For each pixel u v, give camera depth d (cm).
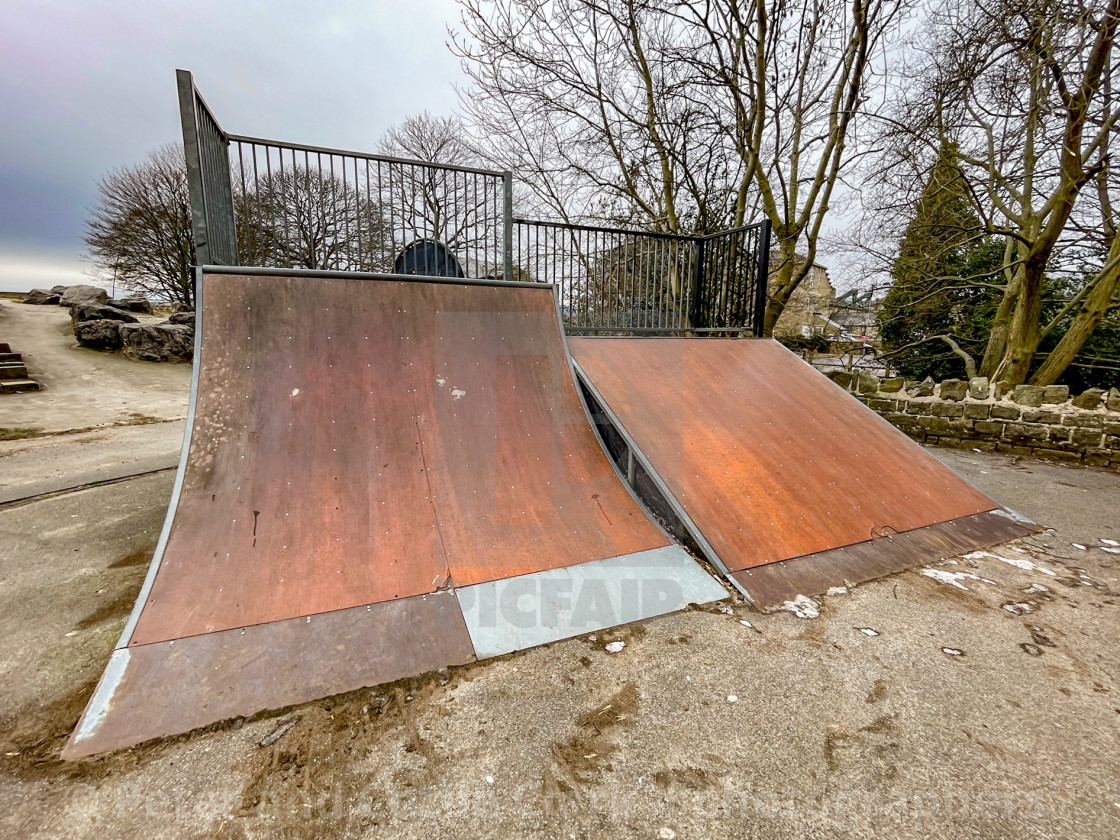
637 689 139
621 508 234
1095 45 475
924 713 133
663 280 485
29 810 99
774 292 759
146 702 125
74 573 211
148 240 1628
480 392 267
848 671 149
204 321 238
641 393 302
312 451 212
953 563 225
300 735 119
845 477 272
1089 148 518
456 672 143
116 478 359
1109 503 317
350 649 146
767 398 337
